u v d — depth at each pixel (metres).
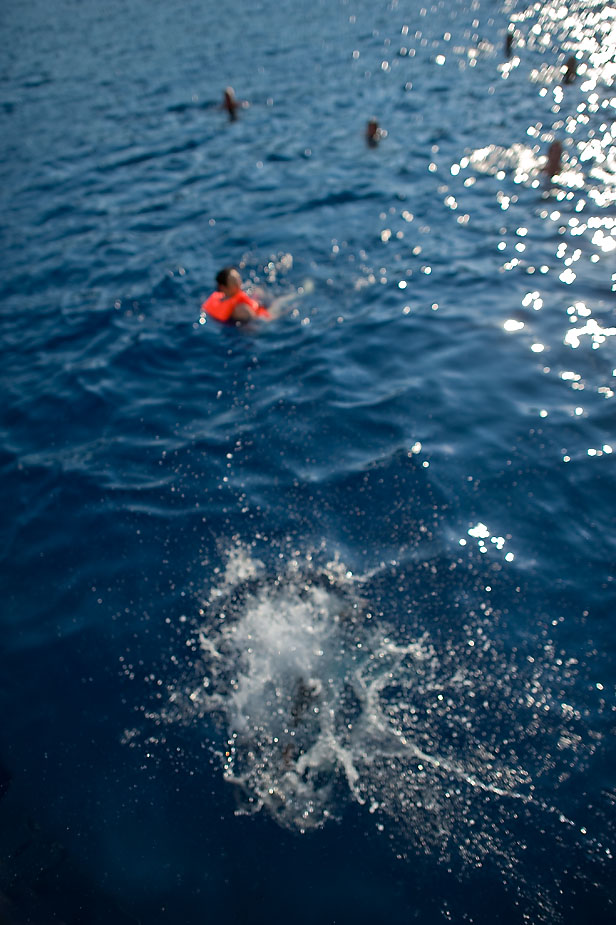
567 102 14.42
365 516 5.93
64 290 10.05
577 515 5.64
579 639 4.75
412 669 4.71
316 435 6.87
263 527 5.96
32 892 3.84
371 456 6.52
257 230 10.97
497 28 20.11
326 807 4.04
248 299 8.70
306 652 4.92
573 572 5.21
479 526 5.68
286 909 3.62
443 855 3.74
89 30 26.12
